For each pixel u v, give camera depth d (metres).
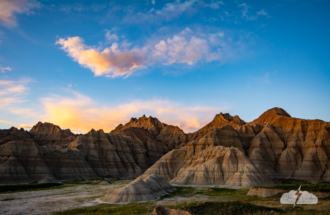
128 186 59.38
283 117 151.25
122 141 160.12
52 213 44.75
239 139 139.00
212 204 40.94
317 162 116.25
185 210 37.03
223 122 191.75
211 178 92.62
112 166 136.88
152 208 47.81
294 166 120.88
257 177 87.88
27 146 108.69
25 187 81.69
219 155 101.88
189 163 111.44
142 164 159.00
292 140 133.75
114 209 47.16
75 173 115.19
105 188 82.75
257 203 49.03
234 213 36.12
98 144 144.50
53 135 178.12
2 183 87.94
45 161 109.88
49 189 80.50
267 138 138.75
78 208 48.53
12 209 48.19
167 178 115.69
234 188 80.25
